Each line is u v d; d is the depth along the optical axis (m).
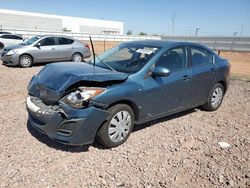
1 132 4.61
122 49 5.44
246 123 5.80
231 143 4.73
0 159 3.76
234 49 29.88
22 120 5.19
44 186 3.25
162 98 4.88
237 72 15.16
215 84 6.22
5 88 7.78
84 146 4.27
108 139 4.14
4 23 68.56
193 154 4.25
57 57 13.45
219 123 5.69
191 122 5.64
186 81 5.27
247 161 4.12
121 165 3.80
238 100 7.74
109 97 3.99
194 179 3.60
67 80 3.97
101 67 4.82
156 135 4.86
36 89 4.30
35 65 13.21
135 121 4.63
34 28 74.19
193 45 5.70
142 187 3.35
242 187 3.48
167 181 3.51
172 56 5.14
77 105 3.79
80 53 14.32
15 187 3.20
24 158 3.82
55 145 4.24
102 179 3.46
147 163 3.90
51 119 3.86
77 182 3.37
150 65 4.69
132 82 4.38
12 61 12.12
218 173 3.75
